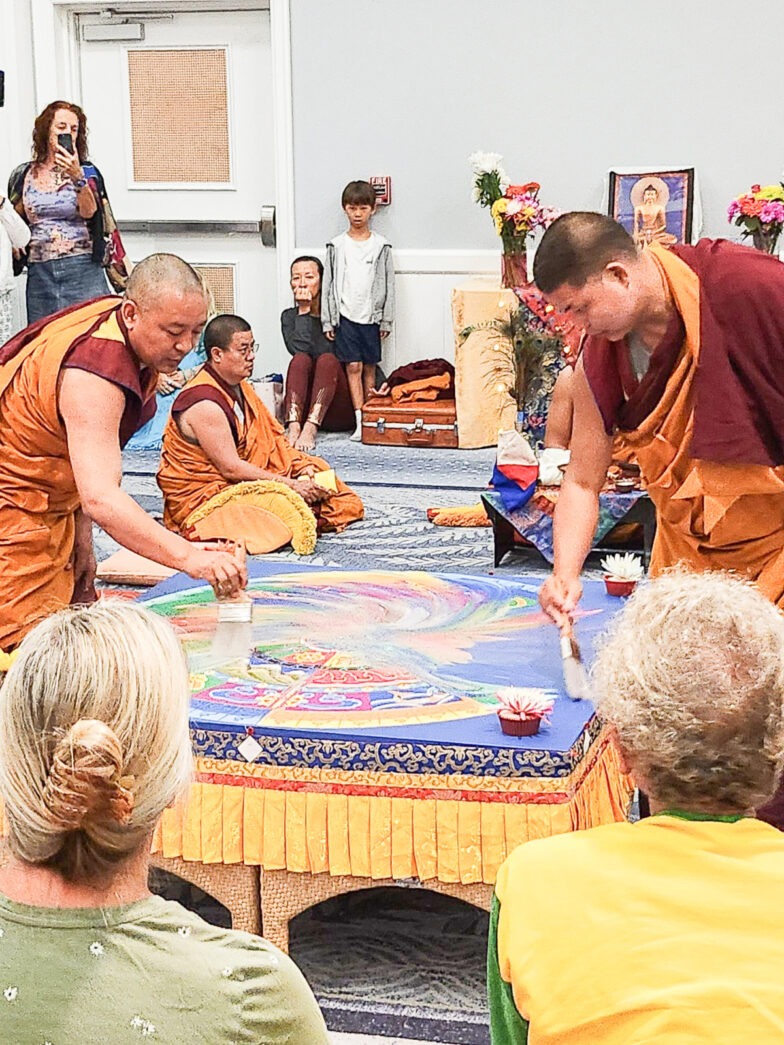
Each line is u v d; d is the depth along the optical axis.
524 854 1.39
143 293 2.75
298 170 7.81
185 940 1.30
